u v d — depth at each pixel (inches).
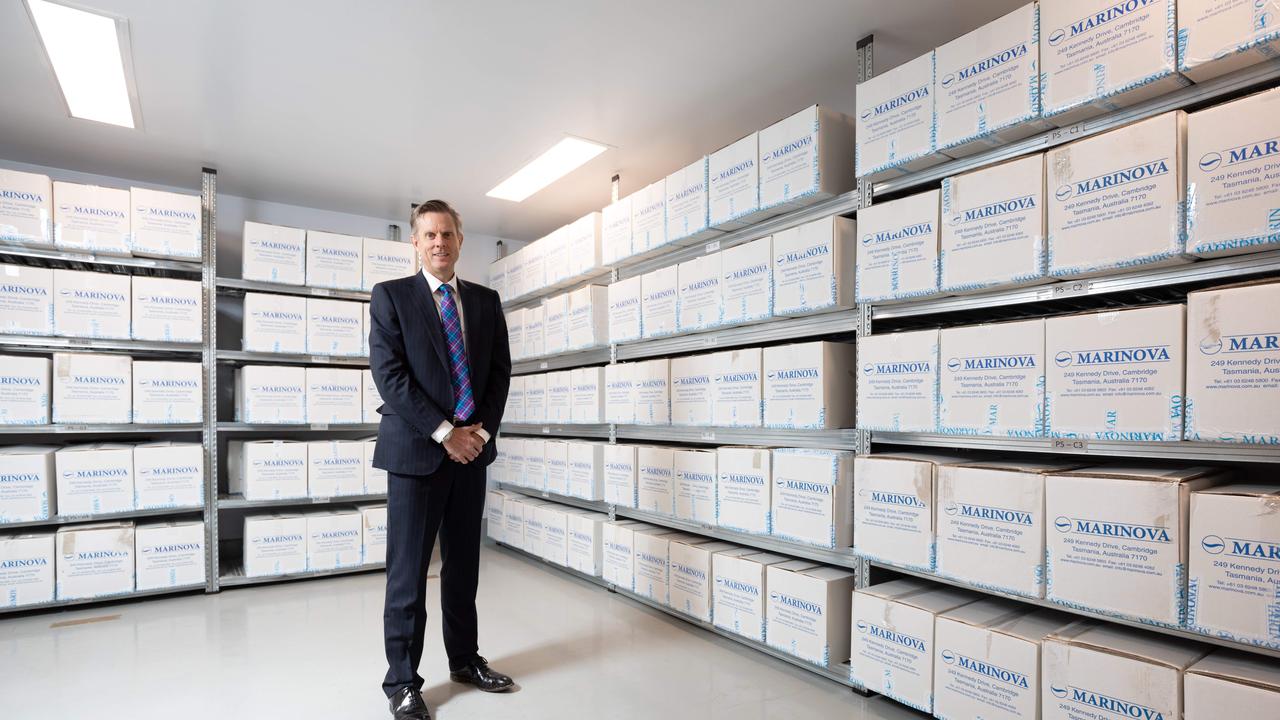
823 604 79.0
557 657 90.4
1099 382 55.9
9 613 112.8
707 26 83.6
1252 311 47.5
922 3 78.4
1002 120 62.8
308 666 87.9
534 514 145.4
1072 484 56.5
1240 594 47.2
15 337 113.1
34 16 79.4
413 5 78.2
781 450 86.8
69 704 76.4
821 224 81.4
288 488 133.3
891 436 75.2
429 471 72.5
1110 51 55.4
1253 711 45.3
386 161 130.0
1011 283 62.6
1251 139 47.7
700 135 118.0
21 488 111.0
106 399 118.8
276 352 135.2
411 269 148.8
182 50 87.7
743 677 83.4
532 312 152.9
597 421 125.1
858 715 72.5
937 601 70.1
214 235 131.3
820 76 97.1
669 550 104.6
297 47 87.6
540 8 79.2
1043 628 61.2
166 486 122.0
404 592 72.5
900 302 74.8
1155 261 52.7
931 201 69.2
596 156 128.0
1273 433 46.3
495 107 106.4
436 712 73.7
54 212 115.3
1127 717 51.5
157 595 123.6
